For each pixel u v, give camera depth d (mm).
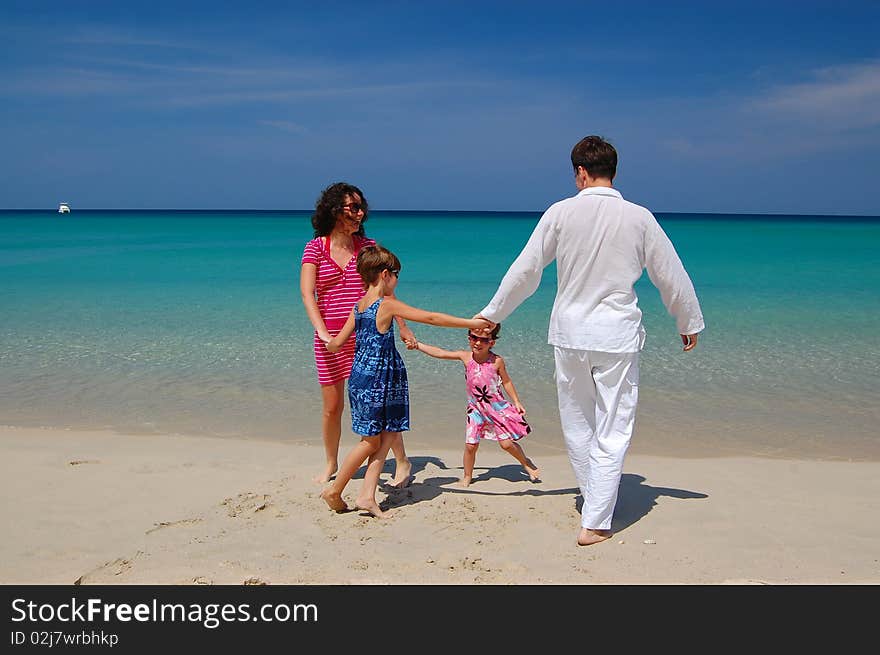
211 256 28234
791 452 5875
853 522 4191
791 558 3664
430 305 14594
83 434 6246
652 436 6312
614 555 3723
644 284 18812
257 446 5973
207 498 4625
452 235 51719
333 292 5039
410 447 6094
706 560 3646
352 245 5090
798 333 11164
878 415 6891
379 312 4316
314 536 3982
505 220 105938
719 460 5633
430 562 3631
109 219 97438
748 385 8008
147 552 3730
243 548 3799
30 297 15148
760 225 82250
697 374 8516
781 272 21891
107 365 8867
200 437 6230
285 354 9555
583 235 3838
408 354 9469
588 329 3863
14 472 5121
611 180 4004
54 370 8586
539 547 3844
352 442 6219
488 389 4977
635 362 3967
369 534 4023
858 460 5664
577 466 4164
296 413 6996
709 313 13242
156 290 16562
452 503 4578
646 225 3840
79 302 14438
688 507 4484
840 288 17344
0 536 3916
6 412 6918
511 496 4750
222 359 9242
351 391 4375
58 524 4113
